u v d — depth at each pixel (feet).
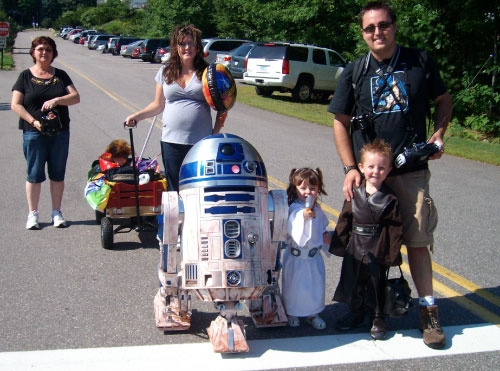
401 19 50.44
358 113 13.62
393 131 13.15
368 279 13.21
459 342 13.28
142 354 12.50
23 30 390.01
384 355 12.60
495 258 19.04
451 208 25.35
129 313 14.62
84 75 92.84
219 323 12.51
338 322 13.88
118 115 51.70
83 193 26.43
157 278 17.02
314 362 12.25
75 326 13.84
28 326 13.79
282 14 90.38
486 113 49.03
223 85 16.28
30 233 20.89
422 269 13.47
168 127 17.29
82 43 216.33
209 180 12.39
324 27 87.71
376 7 12.88
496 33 48.01
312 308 13.71
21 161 32.83
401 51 13.30
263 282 12.07
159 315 13.51
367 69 13.32
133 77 92.07
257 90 73.36
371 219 12.92
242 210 12.25
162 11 152.05
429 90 13.44
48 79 20.84
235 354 12.55
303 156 36.04
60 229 21.44
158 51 127.24
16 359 12.19
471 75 48.98
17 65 108.58
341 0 86.07
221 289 11.94
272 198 12.83
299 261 13.69
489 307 15.29
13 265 17.76
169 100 17.24
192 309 15.05
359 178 13.34
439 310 15.08
